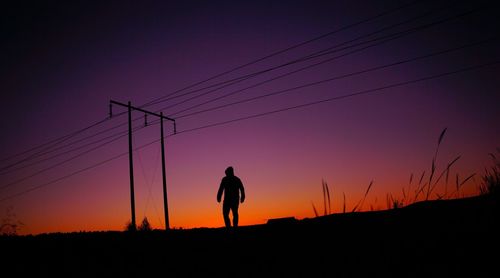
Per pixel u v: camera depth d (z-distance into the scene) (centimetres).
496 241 343
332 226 570
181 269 511
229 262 509
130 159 2503
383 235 443
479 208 435
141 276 499
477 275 282
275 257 482
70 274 561
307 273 380
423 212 484
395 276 314
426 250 362
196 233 866
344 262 388
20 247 867
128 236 920
